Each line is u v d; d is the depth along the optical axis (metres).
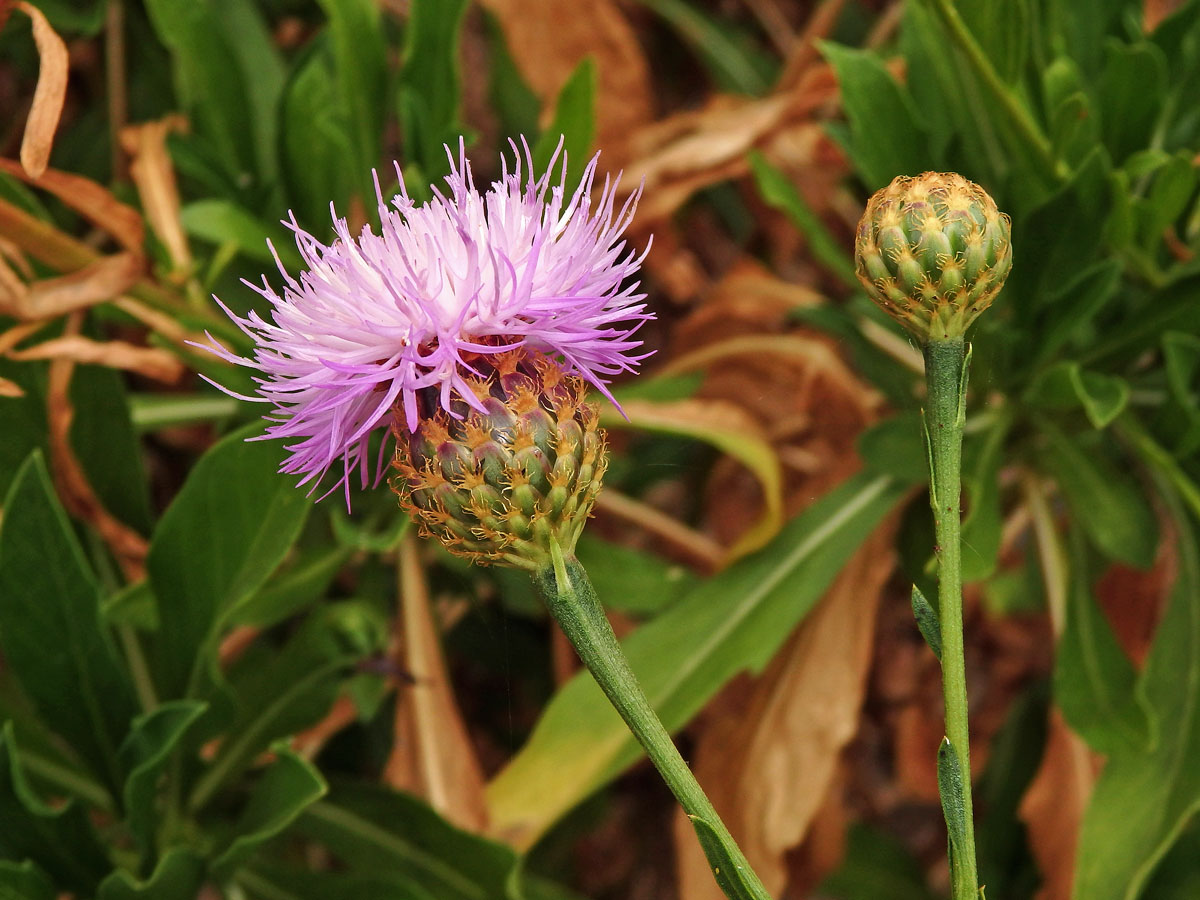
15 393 0.31
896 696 0.50
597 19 0.44
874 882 0.44
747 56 0.52
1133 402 0.36
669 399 0.39
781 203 0.36
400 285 0.26
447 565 0.37
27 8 0.30
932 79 0.36
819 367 0.40
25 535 0.31
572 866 0.47
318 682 0.34
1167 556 0.37
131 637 0.35
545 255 0.26
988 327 0.34
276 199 0.37
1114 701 0.34
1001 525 0.34
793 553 0.35
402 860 0.34
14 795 0.31
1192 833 0.37
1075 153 0.35
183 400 0.36
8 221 0.32
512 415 0.26
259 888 0.33
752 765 0.35
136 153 0.35
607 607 0.36
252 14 0.41
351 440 0.26
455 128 0.35
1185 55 0.36
